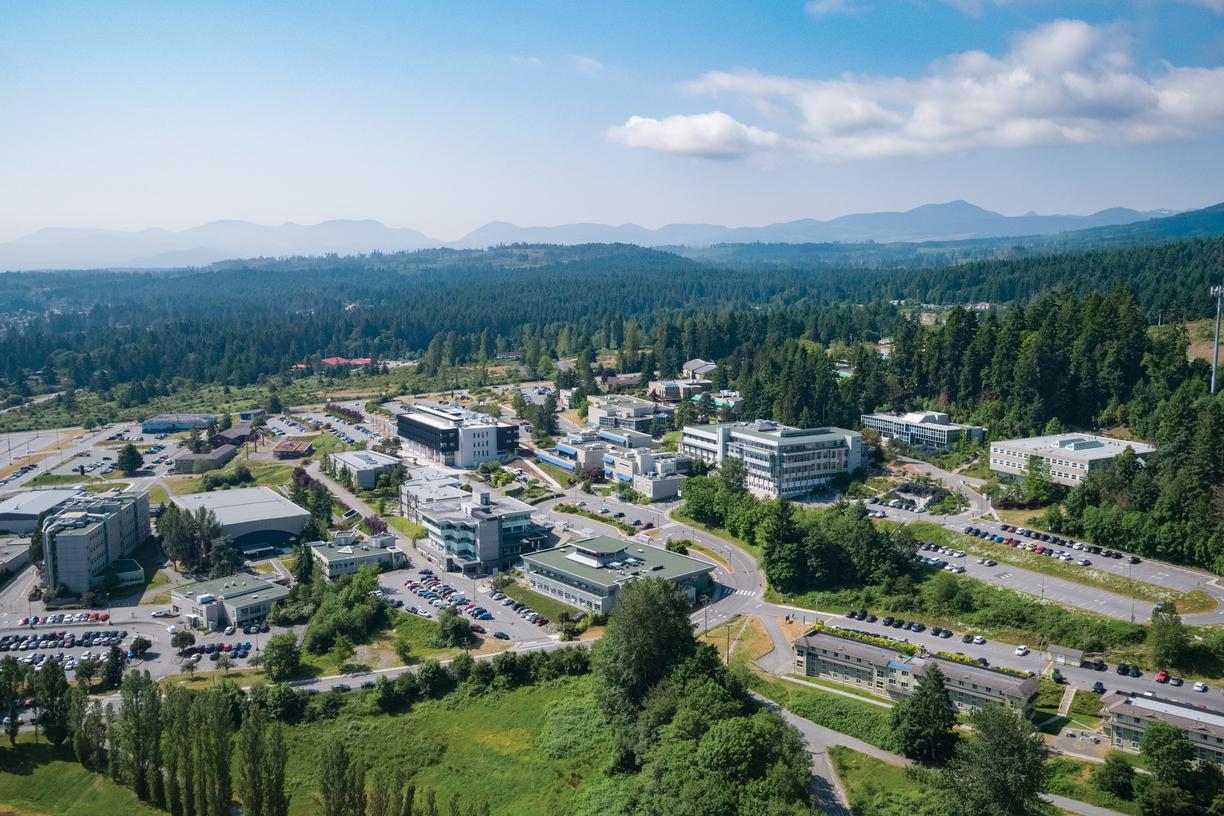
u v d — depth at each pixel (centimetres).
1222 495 19900
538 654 17462
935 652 16575
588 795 13262
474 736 15400
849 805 12462
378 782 11825
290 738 15288
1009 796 11469
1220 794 11712
